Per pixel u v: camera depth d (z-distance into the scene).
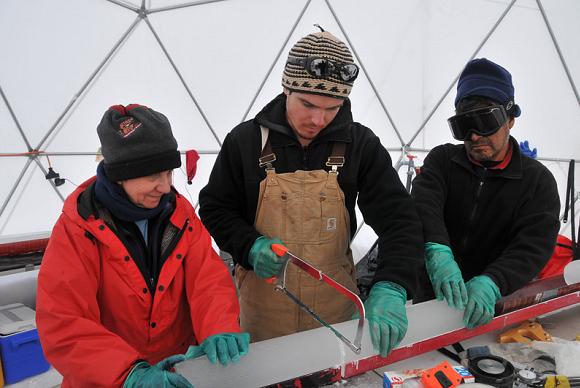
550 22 7.28
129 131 1.55
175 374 1.40
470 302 1.88
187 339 2.00
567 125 8.21
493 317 1.93
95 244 1.67
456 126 2.23
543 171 2.33
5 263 3.56
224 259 3.46
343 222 2.13
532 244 2.13
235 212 2.23
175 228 1.84
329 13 7.43
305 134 1.97
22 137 7.17
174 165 1.66
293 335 1.69
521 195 2.30
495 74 2.15
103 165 1.66
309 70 1.71
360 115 8.24
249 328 2.35
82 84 7.02
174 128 7.77
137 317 1.78
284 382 1.54
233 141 2.14
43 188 7.68
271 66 7.66
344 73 1.75
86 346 1.48
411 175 7.36
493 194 2.36
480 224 2.41
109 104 7.38
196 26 7.02
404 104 8.14
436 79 7.99
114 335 1.55
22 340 2.54
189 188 8.30
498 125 2.11
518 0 6.99
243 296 2.37
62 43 6.60
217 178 2.21
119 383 1.43
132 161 1.55
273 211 2.07
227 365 1.49
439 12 7.43
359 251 8.37
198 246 1.90
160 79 7.37
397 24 7.43
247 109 7.96
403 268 1.85
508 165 2.32
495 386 1.53
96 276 1.69
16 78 6.70
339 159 2.04
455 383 1.50
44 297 1.53
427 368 1.76
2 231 7.59
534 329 2.04
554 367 1.74
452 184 2.48
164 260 1.80
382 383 1.64
